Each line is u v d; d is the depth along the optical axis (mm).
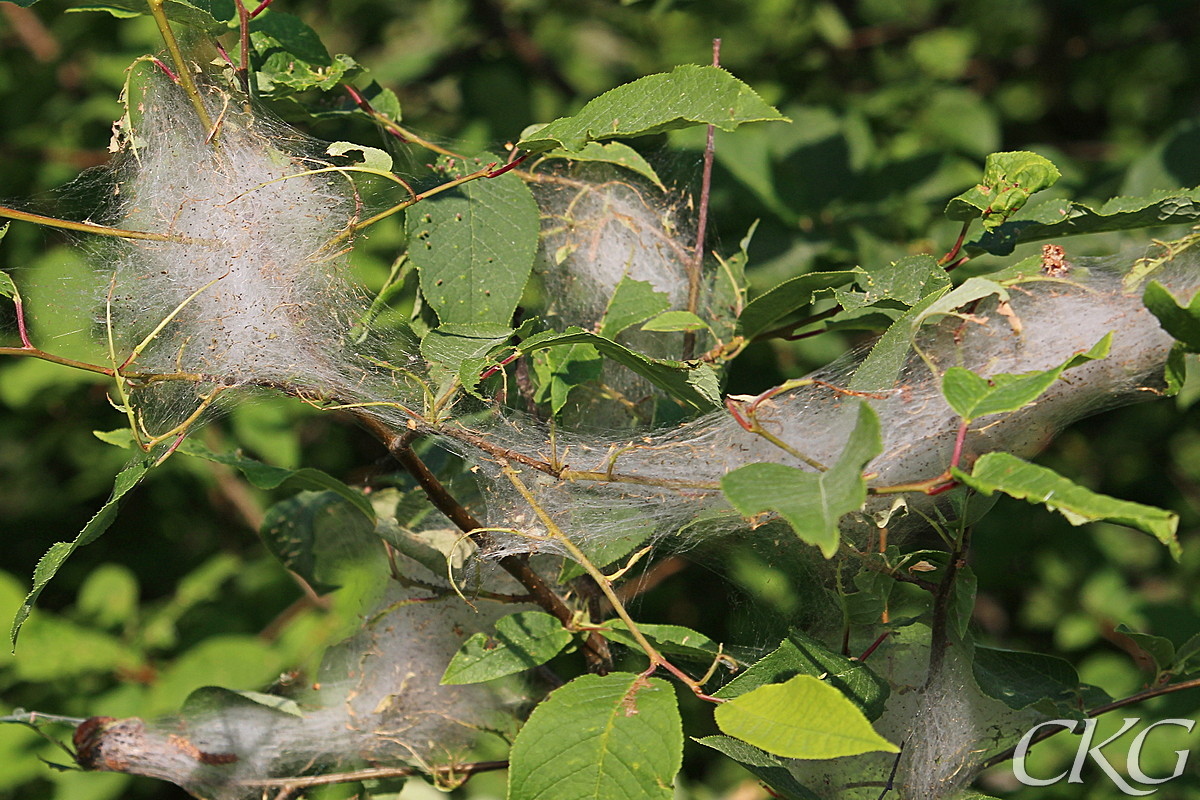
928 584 1435
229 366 1454
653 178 1493
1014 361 1433
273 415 1850
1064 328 1437
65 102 2150
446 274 1453
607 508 1445
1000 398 1320
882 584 1438
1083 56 2350
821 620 1480
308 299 1472
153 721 1584
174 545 2123
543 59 2152
